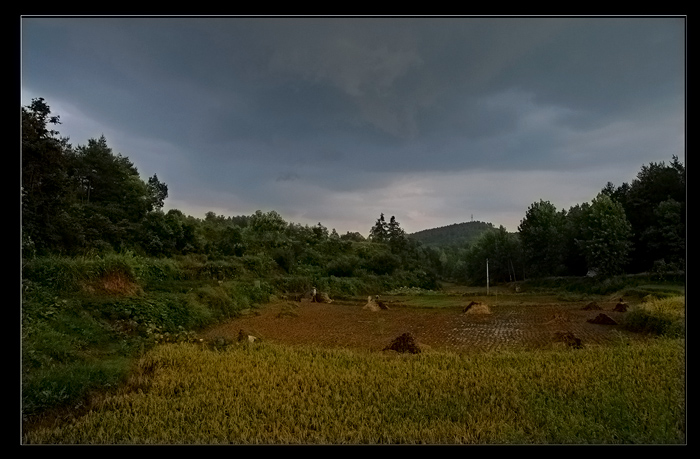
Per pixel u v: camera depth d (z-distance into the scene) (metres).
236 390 5.44
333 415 4.71
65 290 8.39
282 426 4.53
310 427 4.57
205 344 7.72
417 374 5.86
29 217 9.71
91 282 9.09
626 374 5.64
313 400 5.12
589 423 4.43
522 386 5.39
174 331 8.63
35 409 4.80
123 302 8.81
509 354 6.78
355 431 4.38
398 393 5.26
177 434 4.39
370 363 6.34
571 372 5.75
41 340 6.19
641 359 6.14
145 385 5.71
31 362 5.62
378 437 4.33
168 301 9.63
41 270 8.48
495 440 4.23
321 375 5.82
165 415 4.77
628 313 9.61
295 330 9.57
